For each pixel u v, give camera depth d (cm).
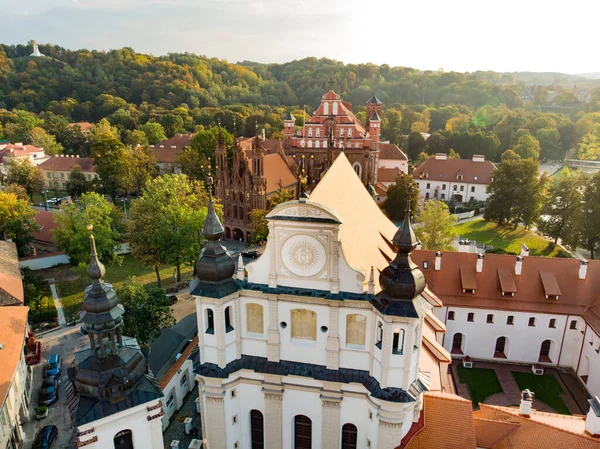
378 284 3262
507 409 3591
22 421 4541
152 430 2355
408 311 2841
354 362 3238
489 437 3262
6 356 4275
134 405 2245
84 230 7725
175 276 8350
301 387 3331
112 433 2245
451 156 18012
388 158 15062
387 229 4766
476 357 5706
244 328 3394
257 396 3472
